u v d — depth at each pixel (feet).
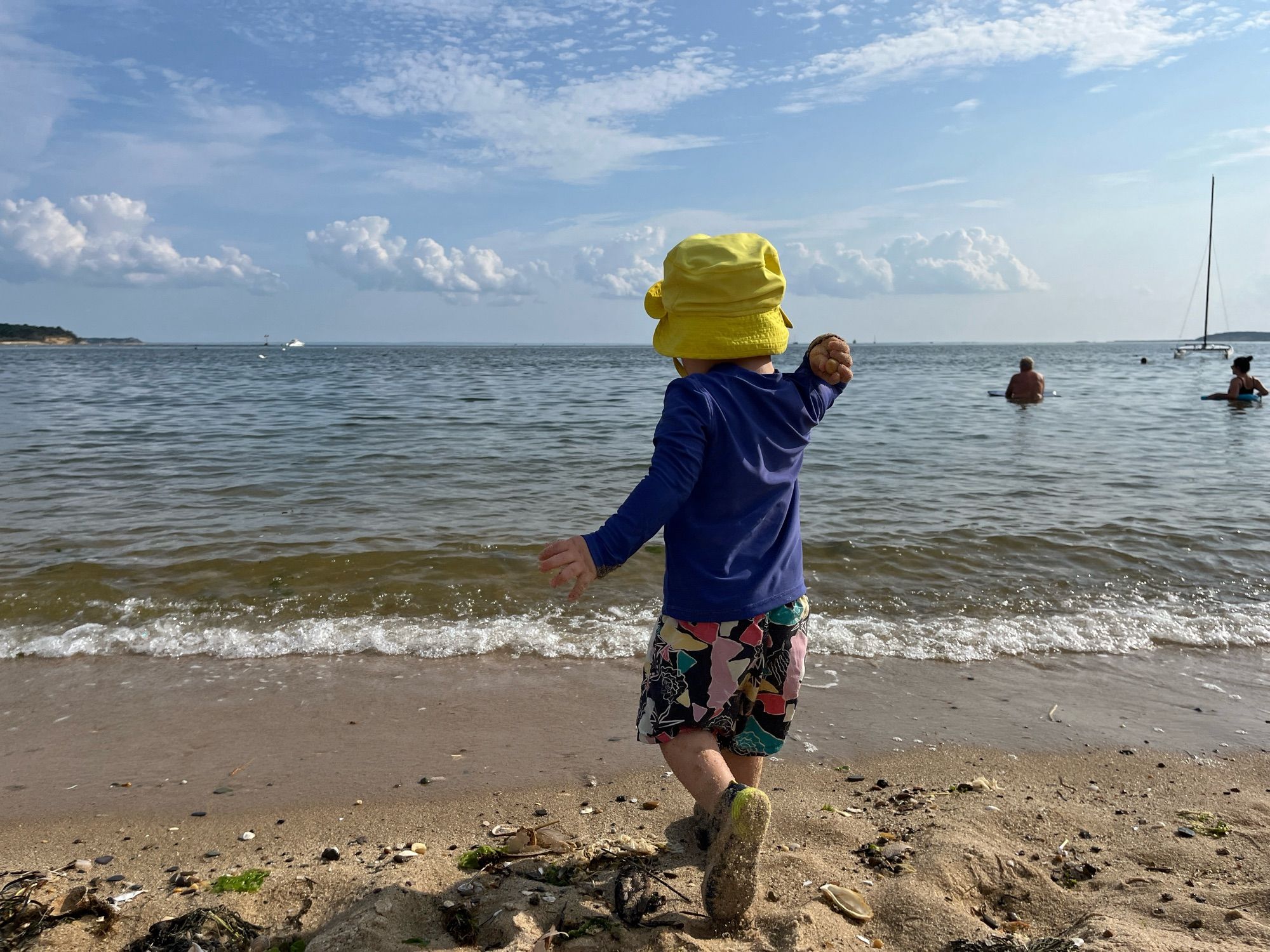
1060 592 16.21
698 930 6.08
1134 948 5.62
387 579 16.61
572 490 25.81
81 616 14.74
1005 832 7.84
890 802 8.60
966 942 5.90
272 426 44.45
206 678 12.23
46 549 18.48
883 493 25.57
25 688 11.86
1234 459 32.09
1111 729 10.52
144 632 14.03
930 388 82.89
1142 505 23.50
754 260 6.20
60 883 7.11
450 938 6.10
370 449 35.22
